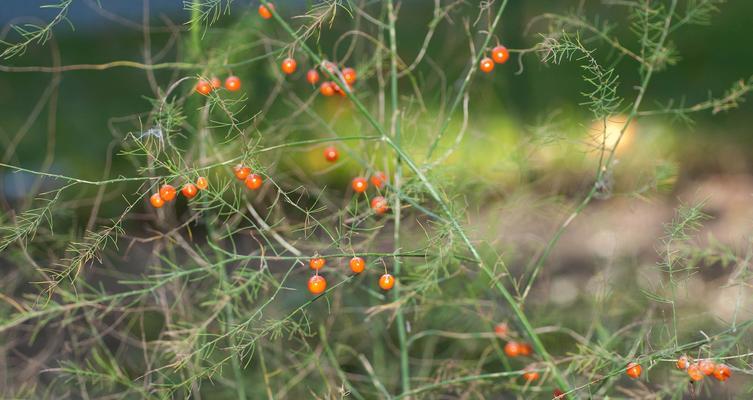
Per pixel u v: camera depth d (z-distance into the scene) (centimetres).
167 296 337
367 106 388
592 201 400
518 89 463
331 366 311
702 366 206
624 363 220
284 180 370
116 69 633
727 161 461
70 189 455
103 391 311
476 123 423
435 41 577
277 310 340
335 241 222
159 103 248
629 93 532
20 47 237
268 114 393
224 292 234
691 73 537
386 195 272
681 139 476
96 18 747
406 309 279
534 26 484
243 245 388
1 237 315
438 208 271
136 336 338
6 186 428
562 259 377
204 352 257
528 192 338
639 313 319
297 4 353
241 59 330
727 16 566
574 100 474
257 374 316
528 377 272
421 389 243
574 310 345
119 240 399
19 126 542
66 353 328
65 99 586
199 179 212
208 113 281
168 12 734
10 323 213
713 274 352
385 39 434
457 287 324
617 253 363
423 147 305
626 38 549
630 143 427
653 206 400
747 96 507
